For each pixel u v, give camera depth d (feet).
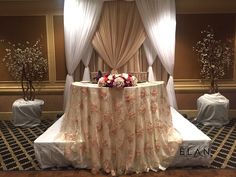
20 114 14.82
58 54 16.06
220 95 14.89
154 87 9.41
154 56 15.52
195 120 15.66
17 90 16.22
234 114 16.34
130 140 9.11
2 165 9.91
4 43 15.92
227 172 9.17
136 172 9.22
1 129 14.51
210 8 15.58
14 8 15.64
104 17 15.15
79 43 15.01
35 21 15.80
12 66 15.93
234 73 16.06
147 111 9.25
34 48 15.93
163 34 14.92
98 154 9.29
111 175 9.07
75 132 9.61
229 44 15.85
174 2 14.88
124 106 9.09
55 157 9.56
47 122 15.81
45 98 16.43
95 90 9.13
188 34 15.83
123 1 15.03
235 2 15.51
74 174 9.18
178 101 16.43
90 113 9.25
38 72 16.06
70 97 9.95
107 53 15.37
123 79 9.04
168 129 9.92
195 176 8.93
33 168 9.66
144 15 14.84
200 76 16.12
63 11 15.64
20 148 11.66
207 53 15.55
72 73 15.43
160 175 9.05
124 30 15.25
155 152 9.43
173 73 16.12
